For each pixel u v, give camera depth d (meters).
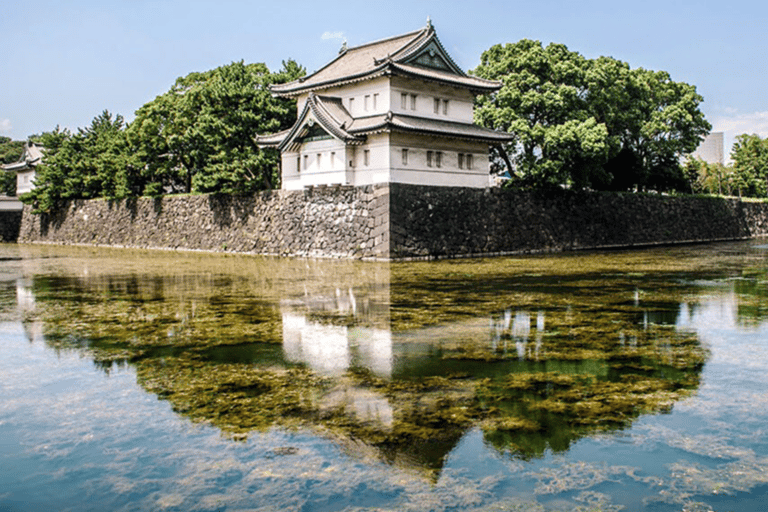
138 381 10.06
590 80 48.03
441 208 36.88
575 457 6.94
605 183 51.00
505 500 6.01
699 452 7.05
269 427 7.92
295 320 15.30
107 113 66.19
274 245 41.00
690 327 14.17
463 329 14.01
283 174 40.50
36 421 8.28
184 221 49.38
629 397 8.98
